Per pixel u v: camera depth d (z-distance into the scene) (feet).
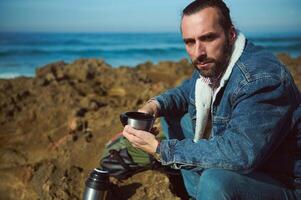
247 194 7.46
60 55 104.78
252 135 7.23
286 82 7.54
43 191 12.70
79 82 26.96
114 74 28.99
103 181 9.86
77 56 104.68
